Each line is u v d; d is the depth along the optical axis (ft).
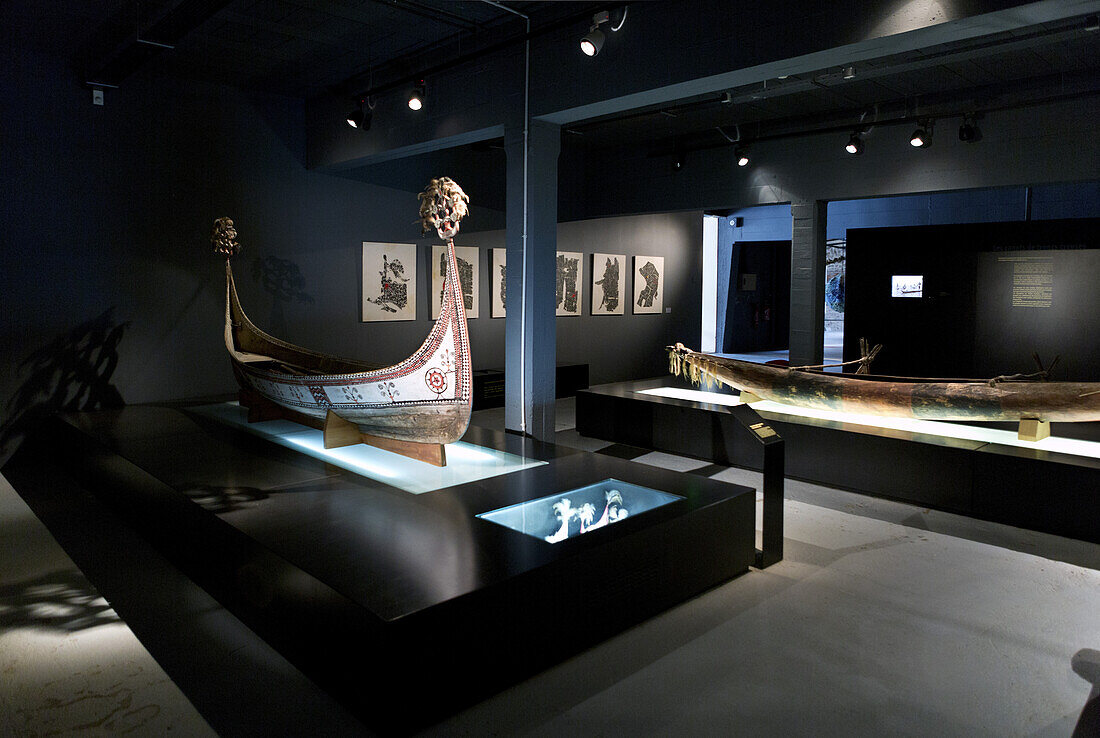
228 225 21.42
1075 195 31.14
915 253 27.45
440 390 14.21
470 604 8.41
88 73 20.12
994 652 9.89
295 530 10.64
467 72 19.38
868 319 28.86
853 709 8.53
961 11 11.35
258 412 19.19
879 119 24.86
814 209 26.86
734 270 47.91
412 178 27.71
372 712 8.07
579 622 9.78
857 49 12.91
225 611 11.16
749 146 28.25
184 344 23.09
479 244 29.71
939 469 16.05
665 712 8.44
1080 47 18.71
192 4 14.96
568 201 33.40
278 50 20.04
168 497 13.11
